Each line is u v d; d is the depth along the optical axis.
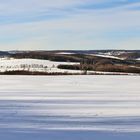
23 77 57.28
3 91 30.50
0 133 11.85
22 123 13.73
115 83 42.00
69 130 12.30
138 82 44.00
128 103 21.03
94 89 32.84
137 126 13.12
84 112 17.02
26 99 23.44
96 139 10.91
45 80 48.44
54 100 22.77
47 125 13.30
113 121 14.28
